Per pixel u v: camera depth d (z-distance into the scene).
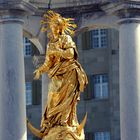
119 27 43.50
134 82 42.56
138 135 42.16
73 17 46.31
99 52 74.56
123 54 42.94
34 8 43.41
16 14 42.12
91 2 45.66
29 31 45.69
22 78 42.03
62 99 38.22
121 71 42.94
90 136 74.38
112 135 73.50
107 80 74.25
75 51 38.75
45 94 46.12
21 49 42.25
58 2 46.19
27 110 76.69
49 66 38.62
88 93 74.50
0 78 42.00
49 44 38.81
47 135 38.12
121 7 42.81
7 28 42.06
